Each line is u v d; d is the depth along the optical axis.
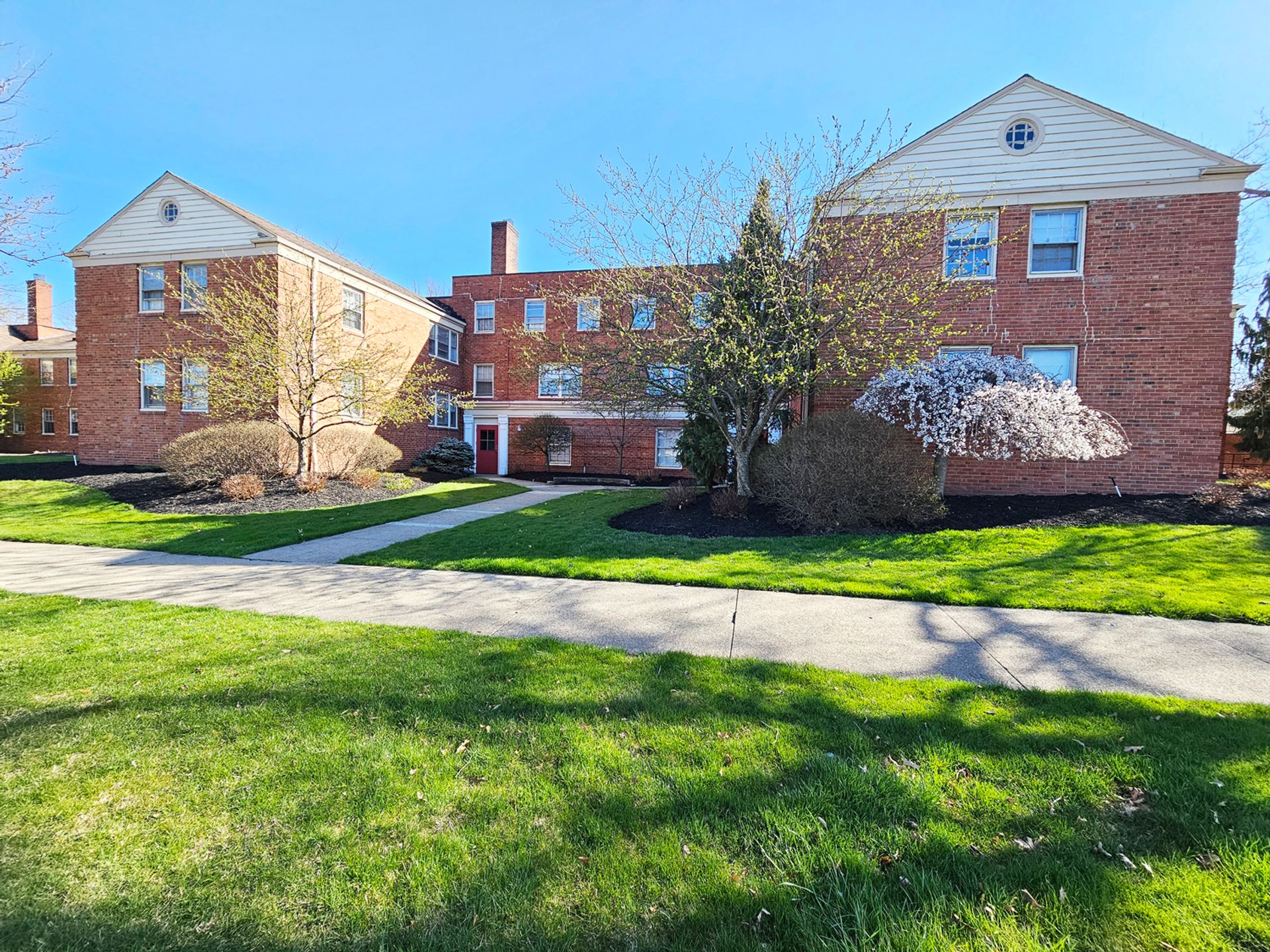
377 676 3.67
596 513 11.35
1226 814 2.25
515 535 8.96
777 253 9.39
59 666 3.80
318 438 15.38
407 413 15.27
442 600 5.69
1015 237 10.89
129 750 2.76
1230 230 10.08
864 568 6.69
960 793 2.41
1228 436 14.92
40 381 28.03
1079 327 10.66
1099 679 3.70
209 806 2.35
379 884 1.93
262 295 14.46
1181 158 10.23
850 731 2.93
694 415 12.27
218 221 15.78
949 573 6.38
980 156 11.02
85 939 1.72
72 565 7.39
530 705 3.27
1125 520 8.54
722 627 4.80
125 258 16.50
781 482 9.40
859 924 1.74
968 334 11.09
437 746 2.81
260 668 3.78
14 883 1.93
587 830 2.20
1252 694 3.45
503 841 2.14
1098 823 2.22
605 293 10.25
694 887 1.91
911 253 9.86
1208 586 5.70
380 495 14.22
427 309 21.58
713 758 2.68
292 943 1.71
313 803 2.37
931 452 10.02
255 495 12.61
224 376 13.72
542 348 11.94
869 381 10.77
